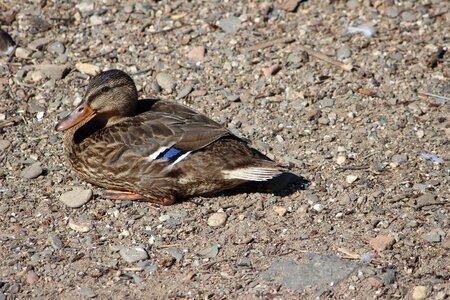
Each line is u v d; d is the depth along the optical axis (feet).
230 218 37.70
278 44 49.67
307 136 43.11
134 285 34.06
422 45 49.73
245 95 45.93
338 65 48.08
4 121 43.88
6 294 33.63
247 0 52.65
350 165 41.04
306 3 52.70
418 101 45.62
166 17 51.65
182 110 40.34
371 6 52.60
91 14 51.72
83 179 40.24
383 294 33.50
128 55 48.85
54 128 42.57
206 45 49.57
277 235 36.70
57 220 37.68
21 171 40.70
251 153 38.60
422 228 37.01
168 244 36.24
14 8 52.16
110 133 39.01
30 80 46.80
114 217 37.91
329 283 33.94
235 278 34.37
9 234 36.81
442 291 33.50
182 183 38.27
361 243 36.19
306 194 39.11
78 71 47.62
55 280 34.37
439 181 39.88
